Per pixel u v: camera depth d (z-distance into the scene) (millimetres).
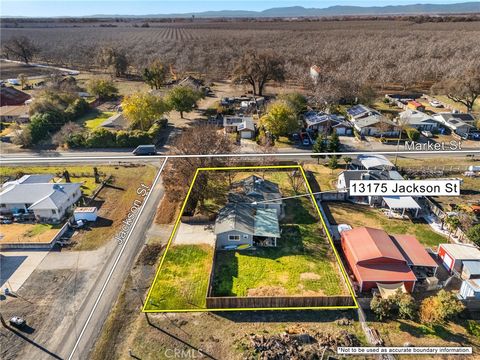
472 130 62094
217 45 155375
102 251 34156
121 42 175875
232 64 117312
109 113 77500
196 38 186375
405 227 37219
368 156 50156
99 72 123250
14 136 59875
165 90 85312
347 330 25594
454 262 30266
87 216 38750
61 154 56875
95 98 87562
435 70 97562
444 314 25359
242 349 24203
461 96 72312
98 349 24281
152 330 25766
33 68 131750
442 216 37781
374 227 37344
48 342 24734
